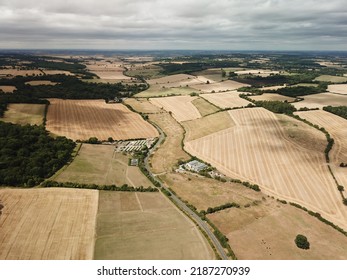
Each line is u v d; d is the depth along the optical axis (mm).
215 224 95438
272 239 88688
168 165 142625
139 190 113500
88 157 141250
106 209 98688
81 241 82438
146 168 139125
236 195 114375
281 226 95188
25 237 82562
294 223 96812
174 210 101062
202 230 90375
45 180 114312
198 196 113438
